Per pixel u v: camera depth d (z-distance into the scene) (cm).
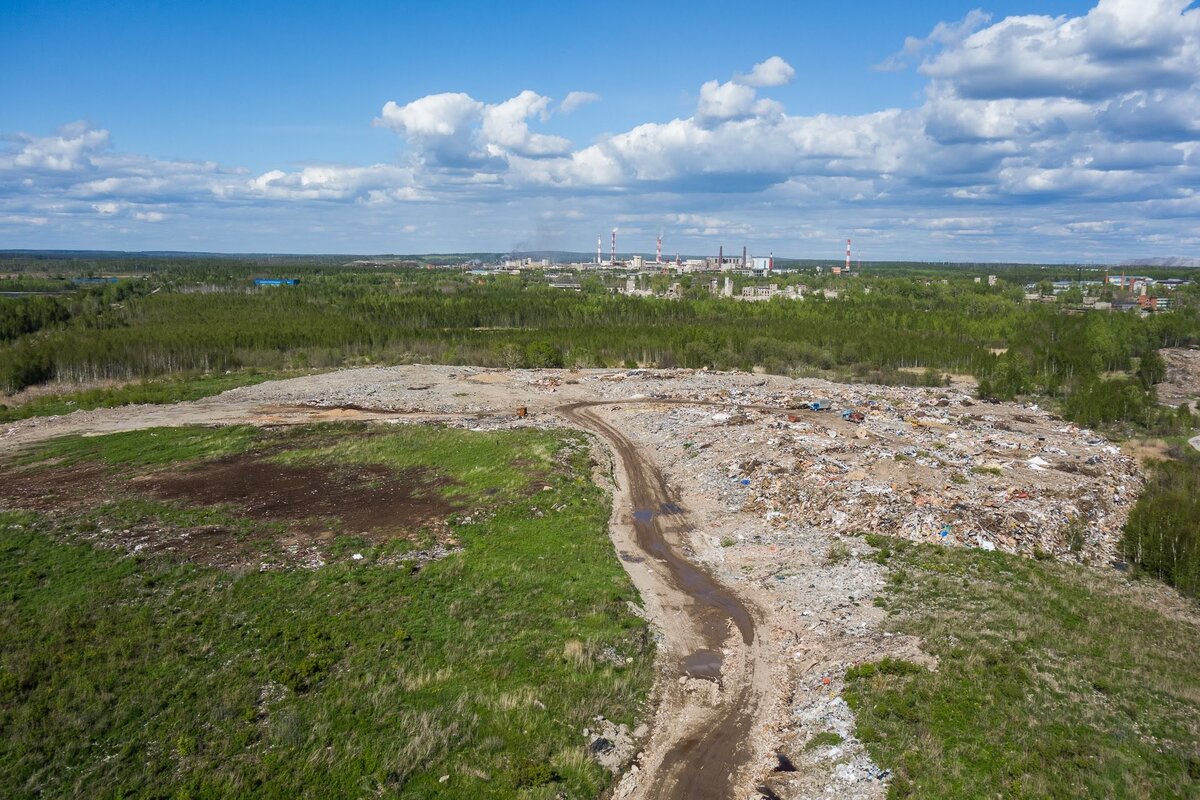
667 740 2378
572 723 2412
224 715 2358
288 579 3400
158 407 7831
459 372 9900
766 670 2792
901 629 2884
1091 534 4053
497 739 2291
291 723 2312
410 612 3105
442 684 2588
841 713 2381
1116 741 2156
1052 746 2125
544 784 2103
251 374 9994
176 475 5216
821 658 2802
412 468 5384
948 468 4906
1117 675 2533
